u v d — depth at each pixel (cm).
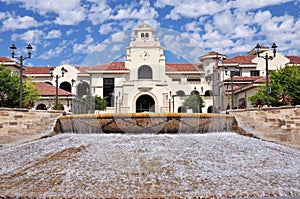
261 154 723
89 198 429
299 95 1917
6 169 610
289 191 456
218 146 743
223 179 521
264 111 1148
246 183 502
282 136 1120
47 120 1172
